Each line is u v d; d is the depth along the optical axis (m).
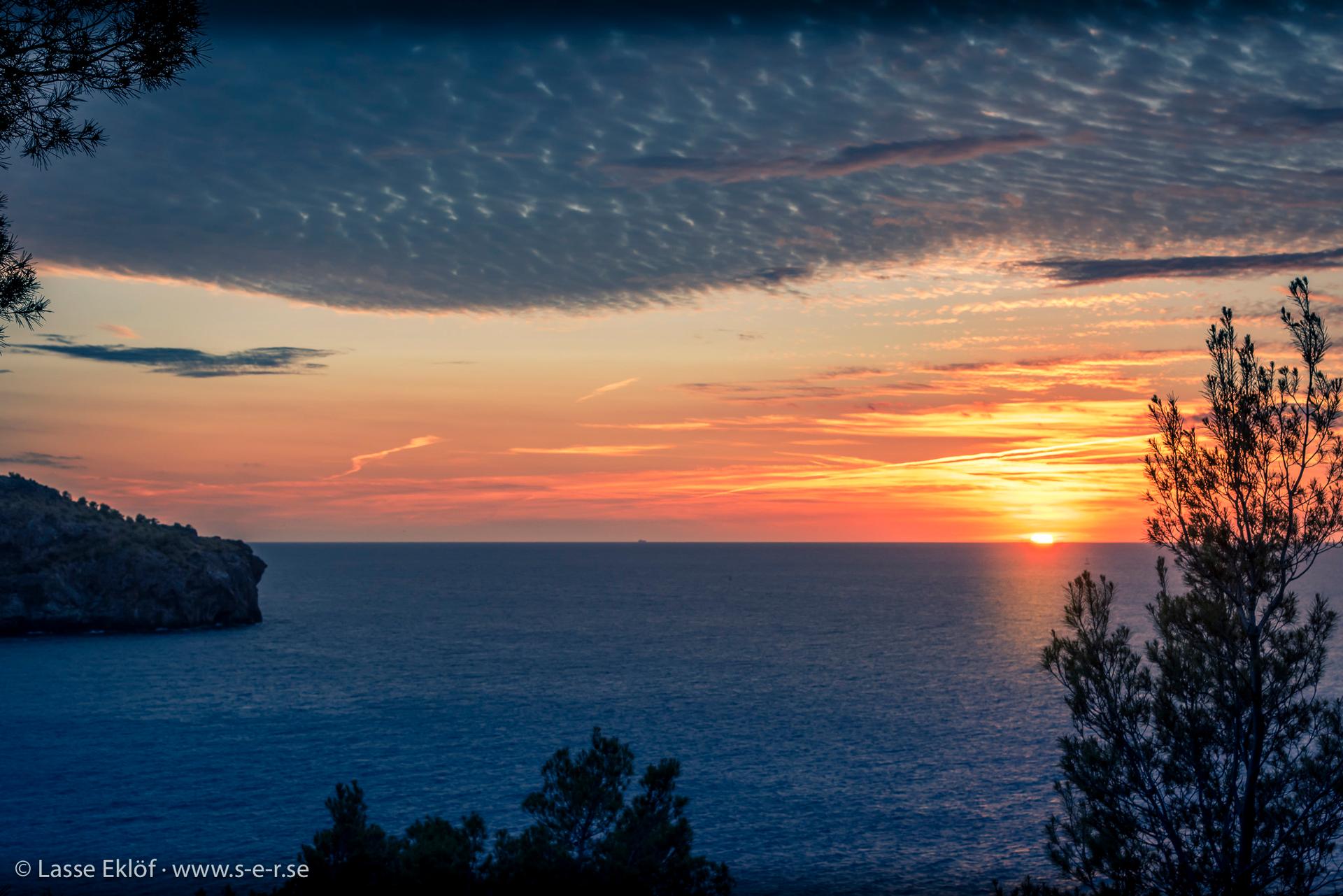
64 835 54.97
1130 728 18.17
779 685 112.62
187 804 61.12
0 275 11.10
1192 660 17.91
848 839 54.81
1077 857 18.31
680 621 196.62
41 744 79.56
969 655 140.25
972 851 52.97
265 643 155.50
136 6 11.59
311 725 87.31
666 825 25.23
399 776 67.94
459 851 23.41
